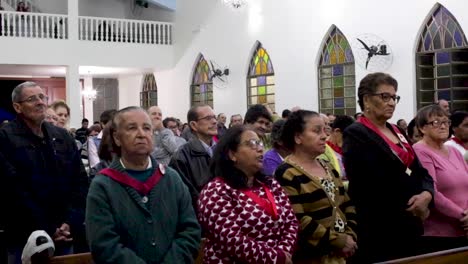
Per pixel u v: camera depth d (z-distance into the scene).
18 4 19.31
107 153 4.75
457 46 12.39
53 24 17.89
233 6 17.67
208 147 5.18
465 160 5.19
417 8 12.96
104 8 22.34
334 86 15.11
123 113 3.30
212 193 3.43
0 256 4.73
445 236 4.64
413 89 13.15
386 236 4.10
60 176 4.57
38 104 4.46
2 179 4.35
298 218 3.78
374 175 4.07
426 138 4.89
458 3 12.20
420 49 13.13
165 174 3.37
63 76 21.11
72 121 17.95
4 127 4.49
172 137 6.62
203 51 19.41
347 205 4.05
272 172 4.67
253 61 17.73
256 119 5.39
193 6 19.73
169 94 21.09
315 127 3.96
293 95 16.20
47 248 3.69
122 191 3.19
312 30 15.52
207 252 3.44
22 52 17.39
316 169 3.99
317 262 3.80
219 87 18.83
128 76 23.23
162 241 3.20
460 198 4.72
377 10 13.80
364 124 4.24
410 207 4.08
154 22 20.08
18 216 4.36
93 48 18.58
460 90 12.49
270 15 16.84
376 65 13.89
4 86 20.97
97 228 3.07
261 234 3.39
